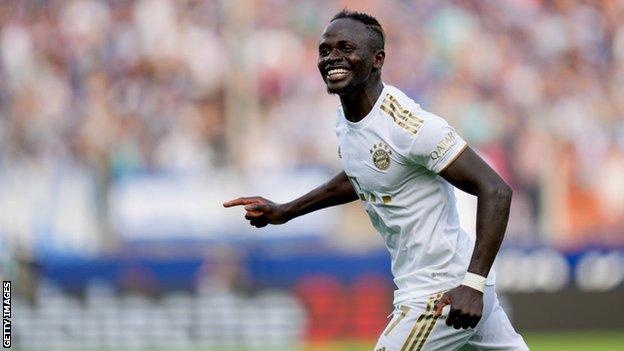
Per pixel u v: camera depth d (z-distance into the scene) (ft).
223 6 190.49
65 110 182.39
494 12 199.41
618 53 200.03
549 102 191.83
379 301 160.66
